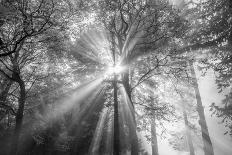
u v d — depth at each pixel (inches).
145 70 619.2
